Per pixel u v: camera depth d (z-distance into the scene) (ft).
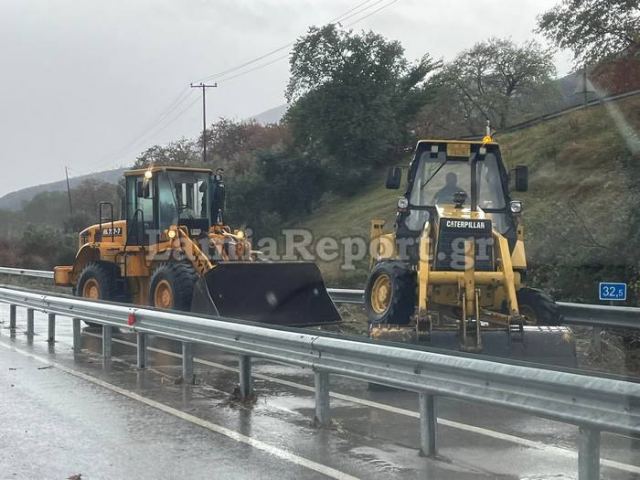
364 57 145.69
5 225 214.90
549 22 87.51
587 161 71.51
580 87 85.56
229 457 20.98
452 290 33.06
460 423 24.49
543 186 72.02
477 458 20.58
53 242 138.51
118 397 28.68
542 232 54.29
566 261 50.31
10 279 101.45
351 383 31.73
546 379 17.10
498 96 157.17
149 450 21.74
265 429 23.93
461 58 163.32
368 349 21.94
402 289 34.68
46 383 31.40
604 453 20.85
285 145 152.15
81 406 27.20
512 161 84.53
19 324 54.95
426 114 155.53
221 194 52.31
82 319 38.70
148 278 51.65
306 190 142.51
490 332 30.68
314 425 24.14
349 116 145.07
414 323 32.83
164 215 50.11
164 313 31.94
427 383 20.44
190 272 46.19
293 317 43.50
